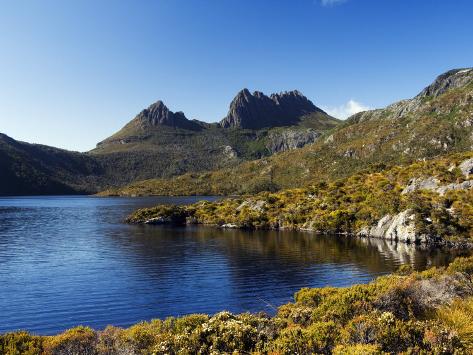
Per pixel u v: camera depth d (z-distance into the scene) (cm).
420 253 8031
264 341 1930
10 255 8200
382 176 15462
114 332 2267
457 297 2494
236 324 2014
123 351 2042
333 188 14962
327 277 6025
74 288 5506
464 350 1619
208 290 5362
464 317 2030
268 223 13012
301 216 12781
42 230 12800
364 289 2586
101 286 5603
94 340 2147
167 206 16588
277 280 5872
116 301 4894
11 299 4975
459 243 8781
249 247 9012
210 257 7800
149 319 4247
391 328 1689
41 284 5728
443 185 11619
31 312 4484
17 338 2100
